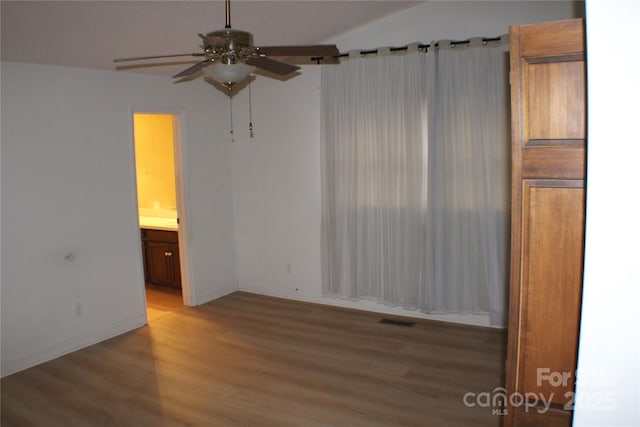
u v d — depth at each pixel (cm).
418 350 368
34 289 354
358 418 275
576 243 181
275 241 515
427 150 400
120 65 393
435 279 408
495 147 376
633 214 140
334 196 454
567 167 179
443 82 388
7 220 336
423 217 407
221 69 223
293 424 271
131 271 425
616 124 139
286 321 443
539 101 180
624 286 143
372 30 425
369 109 423
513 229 188
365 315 452
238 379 328
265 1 325
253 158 518
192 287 490
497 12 374
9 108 335
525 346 193
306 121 477
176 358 365
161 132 589
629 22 136
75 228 379
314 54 237
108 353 375
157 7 295
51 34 304
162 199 603
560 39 175
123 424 275
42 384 326
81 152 381
